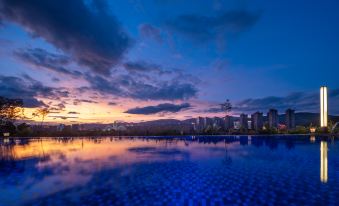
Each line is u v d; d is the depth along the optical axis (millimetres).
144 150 12734
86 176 6531
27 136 24516
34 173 7004
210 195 4664
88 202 4371
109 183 5719
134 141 19031
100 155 10820
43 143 17859
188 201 4336
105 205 4195
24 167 8008
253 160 8844
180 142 17609
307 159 8891
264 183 5473
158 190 5070
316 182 5484
